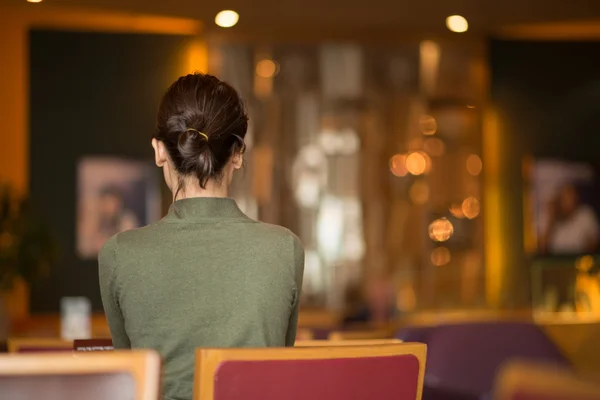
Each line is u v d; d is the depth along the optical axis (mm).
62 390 1409
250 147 9305
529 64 9375
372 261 9477
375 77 9453
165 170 2018
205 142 1934
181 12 8180
